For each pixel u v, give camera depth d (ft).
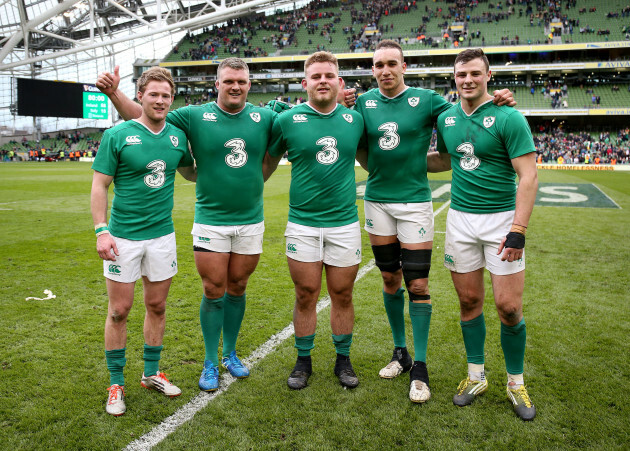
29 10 138.31
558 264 18.13
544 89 116.06
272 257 19.67
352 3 146.30
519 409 8.01
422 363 8.98
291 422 7.79
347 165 9.14
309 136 8.90
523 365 9.03
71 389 8.82
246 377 9.41
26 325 11.98
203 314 9.36
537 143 108.37
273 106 10.87
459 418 7.95
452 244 8.75
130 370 9.68
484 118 8.16
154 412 8.11
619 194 43.14
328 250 9.21
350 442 7.26
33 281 15.87
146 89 8.13
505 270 8.14
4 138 151.74
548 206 35.14
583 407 8.19
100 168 8.09
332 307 9.44
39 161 127.13
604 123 115.03
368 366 9.90
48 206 34.60
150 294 8.69
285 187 49.70
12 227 25.99
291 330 11.80
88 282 15.84
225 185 9.06
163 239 8.71
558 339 11.02
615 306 13.33
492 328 11.78
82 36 151.94
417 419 7.91
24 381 9.10
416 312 9.34
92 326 11.96
